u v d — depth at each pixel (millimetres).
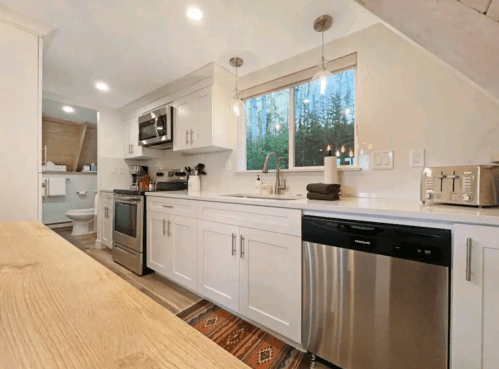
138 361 266
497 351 821
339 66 1816
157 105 2943
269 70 2240
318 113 2045
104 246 3377
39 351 279
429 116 1461
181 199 2086
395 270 1035
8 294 414
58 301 392
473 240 862
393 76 1587
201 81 2389
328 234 1221
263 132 2426
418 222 990
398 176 1569
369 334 1099
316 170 1927
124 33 1762
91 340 300
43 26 1661
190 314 1763
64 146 4891
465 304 877
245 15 1572
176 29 1717
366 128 1696
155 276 2459
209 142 2316
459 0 763
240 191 2480
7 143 1562
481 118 1312
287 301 1377
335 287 1198
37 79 1673
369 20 1611
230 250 1684
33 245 725
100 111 3414
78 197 4895
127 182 3686
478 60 951
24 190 1625
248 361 1309
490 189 1020
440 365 934
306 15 1566
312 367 1264
